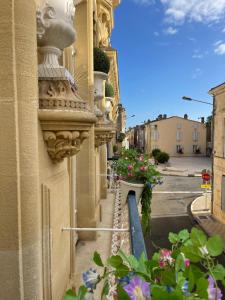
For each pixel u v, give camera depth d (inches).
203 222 669.9
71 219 127.3
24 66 61.7
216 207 697.6
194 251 41.3
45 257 76.3
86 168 183.0
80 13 183.6
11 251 61.7
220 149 688.4
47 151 78.5
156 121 2477.9
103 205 273.7
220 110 706.2
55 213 87.4
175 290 35.3
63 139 75.0
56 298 88.6
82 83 184.5
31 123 63.7
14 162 60.9
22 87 61.4
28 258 63.6
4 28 59.6
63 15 76.9
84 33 184.7
